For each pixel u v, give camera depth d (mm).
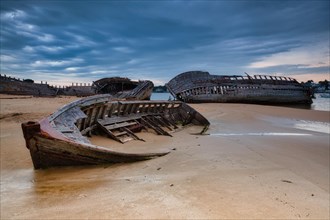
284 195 4441
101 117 11000
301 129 13891
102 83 38406
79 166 6613
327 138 11047
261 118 18562
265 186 4875
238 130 13461
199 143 9758
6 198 4555
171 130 13258
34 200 4371
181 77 40875
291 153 8219
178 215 3430
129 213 3502
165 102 15273
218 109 24859
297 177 5707
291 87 39844
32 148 6004
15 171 6469
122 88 37844
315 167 6703
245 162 6836
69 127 7668
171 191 4414
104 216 3428
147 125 13055
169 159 7246
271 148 8859
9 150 8914
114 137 10109
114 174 5898
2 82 45406
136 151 8531
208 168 6156
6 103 25516
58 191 4801
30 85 50562
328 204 4160
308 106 37312
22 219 3531
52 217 3510
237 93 36625
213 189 4539
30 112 19062
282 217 3525
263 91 37656
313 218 3561
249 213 3592
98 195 4402
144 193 4355
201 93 36375
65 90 56094
